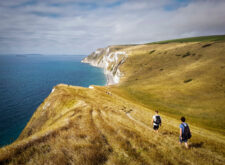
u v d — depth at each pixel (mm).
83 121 13102
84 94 43938
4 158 6480
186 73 93750
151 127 16875
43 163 6238
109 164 6348
